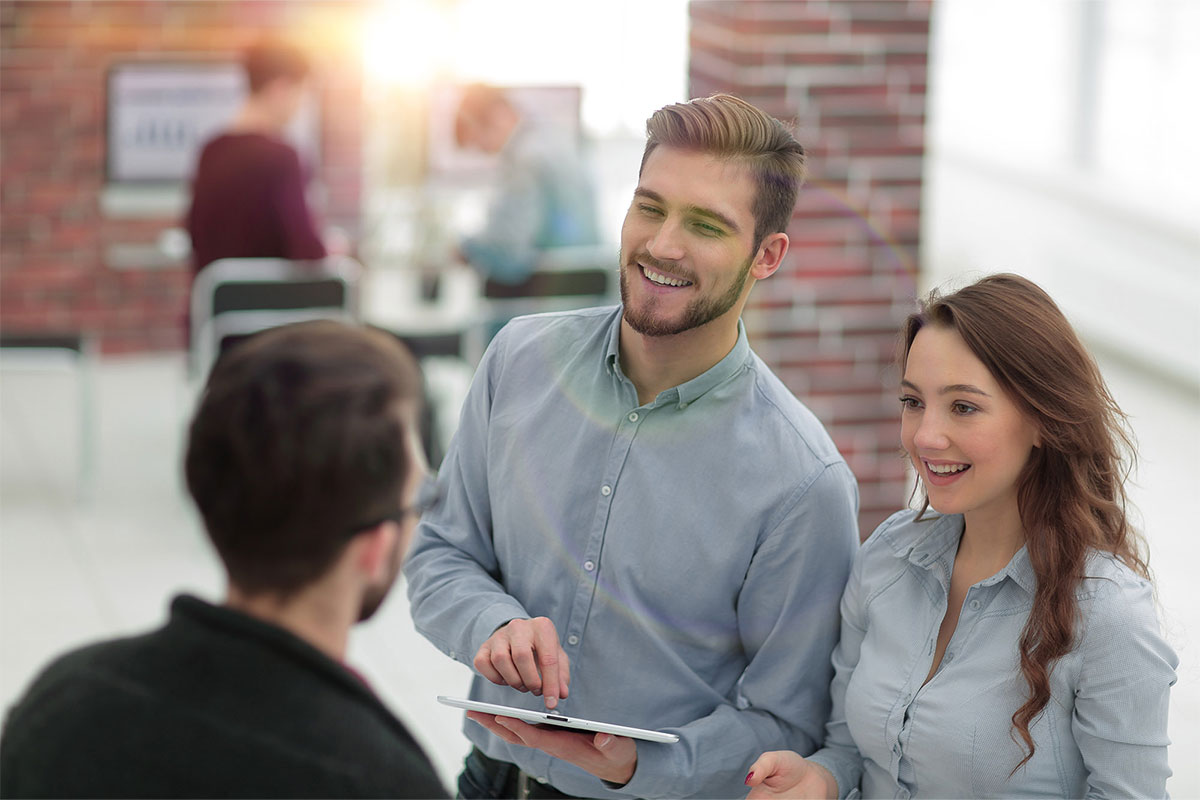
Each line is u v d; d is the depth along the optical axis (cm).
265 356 125
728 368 194
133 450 618
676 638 199
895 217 436
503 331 212
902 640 187
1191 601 499
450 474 214
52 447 614
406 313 563
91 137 687
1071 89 848
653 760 189
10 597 474
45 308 703
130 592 487
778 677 198
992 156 898
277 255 550
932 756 179
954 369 176
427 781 124
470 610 197
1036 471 179
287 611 126
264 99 541
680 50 769
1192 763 393
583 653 200
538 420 203
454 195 686
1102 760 170
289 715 121
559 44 758
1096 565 174
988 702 177
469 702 176
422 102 705
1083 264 809
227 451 122
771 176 184
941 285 192
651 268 185
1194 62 758
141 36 682
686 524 195
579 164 568
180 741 119
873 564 194
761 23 416
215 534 124
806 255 434
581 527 200
